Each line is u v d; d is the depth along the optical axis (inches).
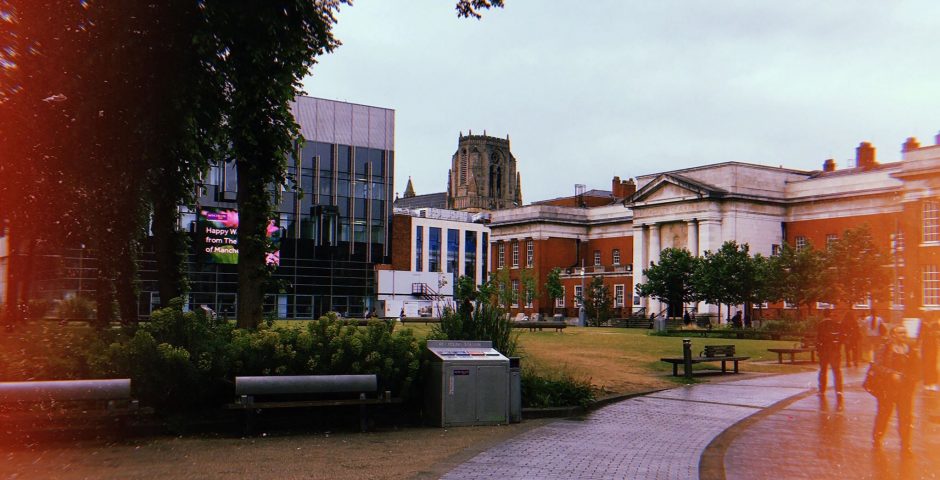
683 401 720.3
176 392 509.7
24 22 638.5
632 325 2918.3
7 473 373.4
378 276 3034.0
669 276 2746.1
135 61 643.5
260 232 687.7
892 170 2758.4
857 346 1114.7
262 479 366.3
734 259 2544.3
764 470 410.9
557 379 733.3
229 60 685.9
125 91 664.4
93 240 858.1
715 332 2037.4
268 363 529.3
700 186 3137.3
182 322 531.8
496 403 568.7
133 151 691.4
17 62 664.4
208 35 637.9
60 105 698.8
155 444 458.6
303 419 539.5
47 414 450.9
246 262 679.1
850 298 2262.6
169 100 662.5
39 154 742.5
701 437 515.5
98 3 636.1
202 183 817.5
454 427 552.7
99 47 641.6
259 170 696.4
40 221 856.9
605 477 385.7
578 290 3833.7
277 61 690.8
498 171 7253.9
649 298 3405.5
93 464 397.4
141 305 2271.2
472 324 696.4
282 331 551.8
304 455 432.5
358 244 2947.8
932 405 706.2
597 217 4023.1
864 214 2871.6
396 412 575.2
